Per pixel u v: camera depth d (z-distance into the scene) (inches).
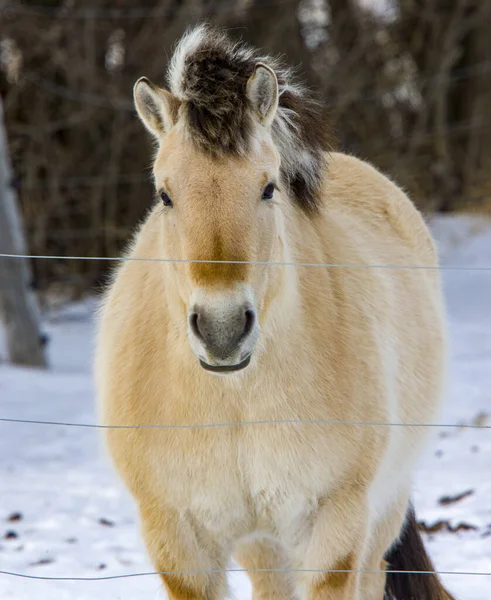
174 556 534.9
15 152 2405.3
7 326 1756.9
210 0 2536.9
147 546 540.7
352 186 709.9
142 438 531.5
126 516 911.7
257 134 486.6
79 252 2461.9
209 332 453.4
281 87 554.3
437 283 747.4
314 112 581.9
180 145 484.1
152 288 565.3
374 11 2785.4
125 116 2466.8
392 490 623.8
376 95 2635.3
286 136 549.3
